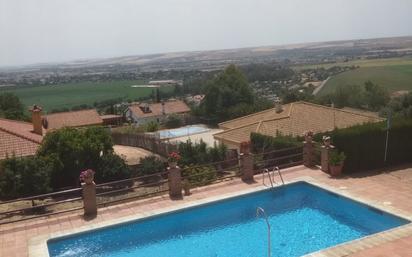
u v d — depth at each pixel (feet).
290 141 68.23
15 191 65.00
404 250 30.76
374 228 38.91
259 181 49.98
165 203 43.34
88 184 40.91
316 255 30.58
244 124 105.19
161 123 218.59
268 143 76.38
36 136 94.58
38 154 75.05
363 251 30.83
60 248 36.17
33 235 36.81
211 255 35.27
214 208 43.62
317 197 46.85
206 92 206.80
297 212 43.34
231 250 36.01
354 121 96.27
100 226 38.06
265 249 36.01
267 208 44.62
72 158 75.31
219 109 198.70
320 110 102.47
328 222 40.86
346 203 43.11
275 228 39.99
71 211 42.96
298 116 98.63
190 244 37.32
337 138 51.47
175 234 39.32
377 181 48.01
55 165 73.00
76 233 37.01
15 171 66.03
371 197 42.65
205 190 47.26
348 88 223.30
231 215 43.19
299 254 34.73
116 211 41.73
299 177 50.75
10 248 34.40
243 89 204.54
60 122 191.72
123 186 78.38
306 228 39.70
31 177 65.87
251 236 38.50
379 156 53.11
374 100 211.41
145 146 127.24
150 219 40.11
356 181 48.32
